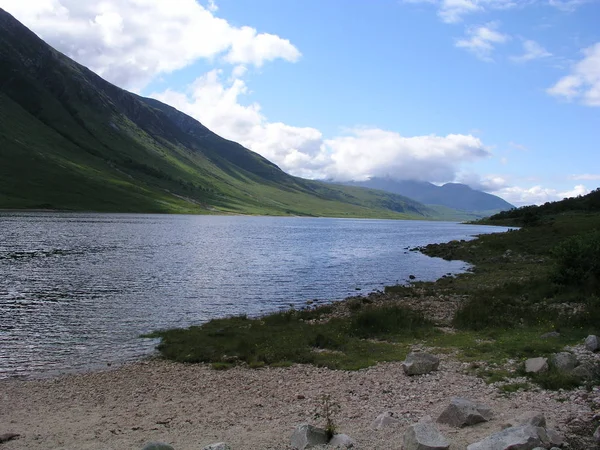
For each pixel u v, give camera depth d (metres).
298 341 24.81
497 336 23.72
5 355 23.84
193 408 16.16
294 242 106.94
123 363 22.59
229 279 50.69
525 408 13.57
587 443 10.62
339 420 13.87
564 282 33.38
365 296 40.94
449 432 11.91
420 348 22.75
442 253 79.75
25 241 81.44
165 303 37.59
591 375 15.66
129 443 12.92
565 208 174.50
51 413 16.02
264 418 14.73
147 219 182.62
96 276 49.66
